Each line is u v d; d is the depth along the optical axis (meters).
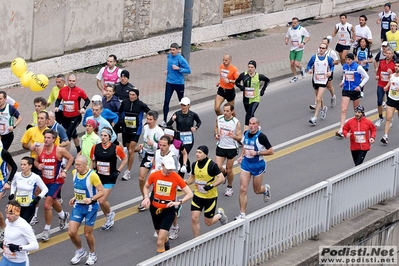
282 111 65.12
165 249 37.88
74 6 70.12
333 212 40.88
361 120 48.88
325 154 55.81
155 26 79.06
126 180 49.16
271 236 36.56
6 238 33.47
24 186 38.19
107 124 46.16
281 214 36.91
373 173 44.03
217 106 59.19
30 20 66.44
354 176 42.22
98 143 41.38
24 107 61.47
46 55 68.75
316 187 38.97
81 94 51.84
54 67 69.38
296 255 37.34
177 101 65.56
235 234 34.09
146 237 41.66
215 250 33.03
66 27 70.00
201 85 70.12
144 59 77.81
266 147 42.00
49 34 68.44
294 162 53.81
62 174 40.00
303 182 50.31
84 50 72.31
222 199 46.97
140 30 77.50
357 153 49.28
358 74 58.38
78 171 36.94
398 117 64.12
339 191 41.06
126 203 45.78
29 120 58.69
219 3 85.12
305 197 38.34
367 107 67.38
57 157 40.03
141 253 39.75
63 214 41.34
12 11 64.81
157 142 43.19
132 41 76.75
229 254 33.94
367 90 72.56
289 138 58.59
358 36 75.88
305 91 71.31
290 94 70.19
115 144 43.19
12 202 33.19
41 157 40.00
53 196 40.09
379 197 45.03
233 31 87.88
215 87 69.81
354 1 105.00
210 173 38.38
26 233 33.44
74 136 52.66
